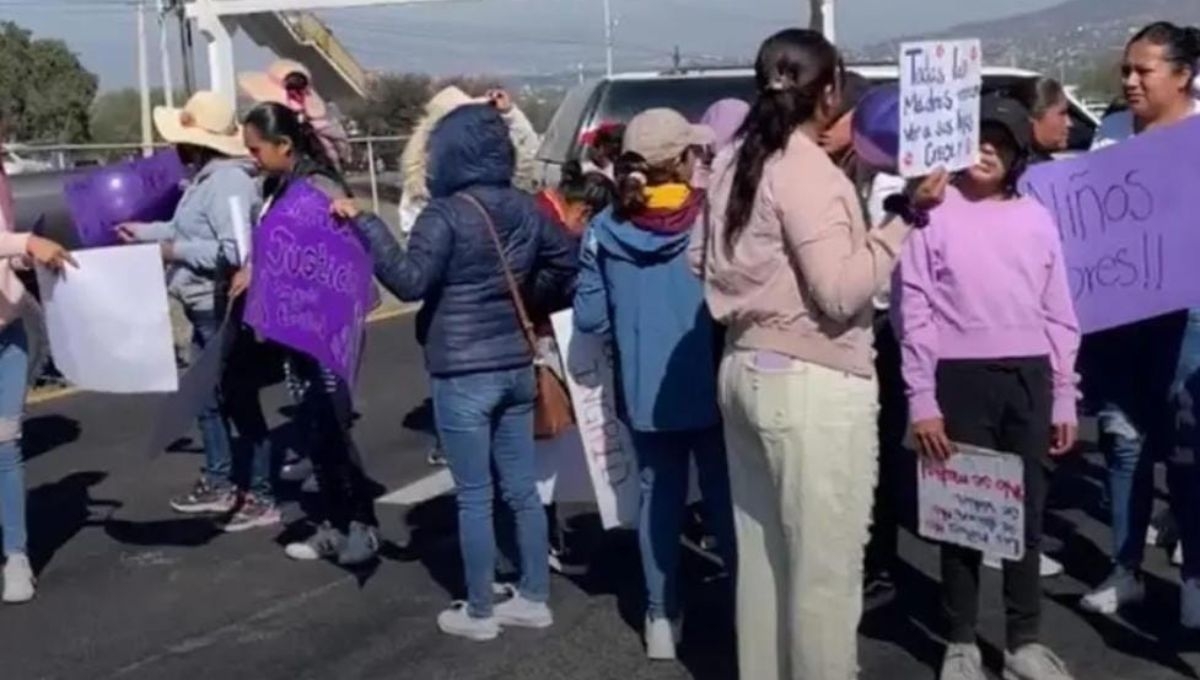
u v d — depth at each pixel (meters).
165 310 6.69
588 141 8.81
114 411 10.95
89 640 6.42
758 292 4.75
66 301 6.64
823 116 4.75
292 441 9.38
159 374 6.71
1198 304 5.77
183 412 6.82
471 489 6.10
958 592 5.45
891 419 6.20
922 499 5.29
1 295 6.62
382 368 12.62
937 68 4.46
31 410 11.03
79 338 6.69
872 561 6.36
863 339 4.79
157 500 8.51
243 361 7.71
